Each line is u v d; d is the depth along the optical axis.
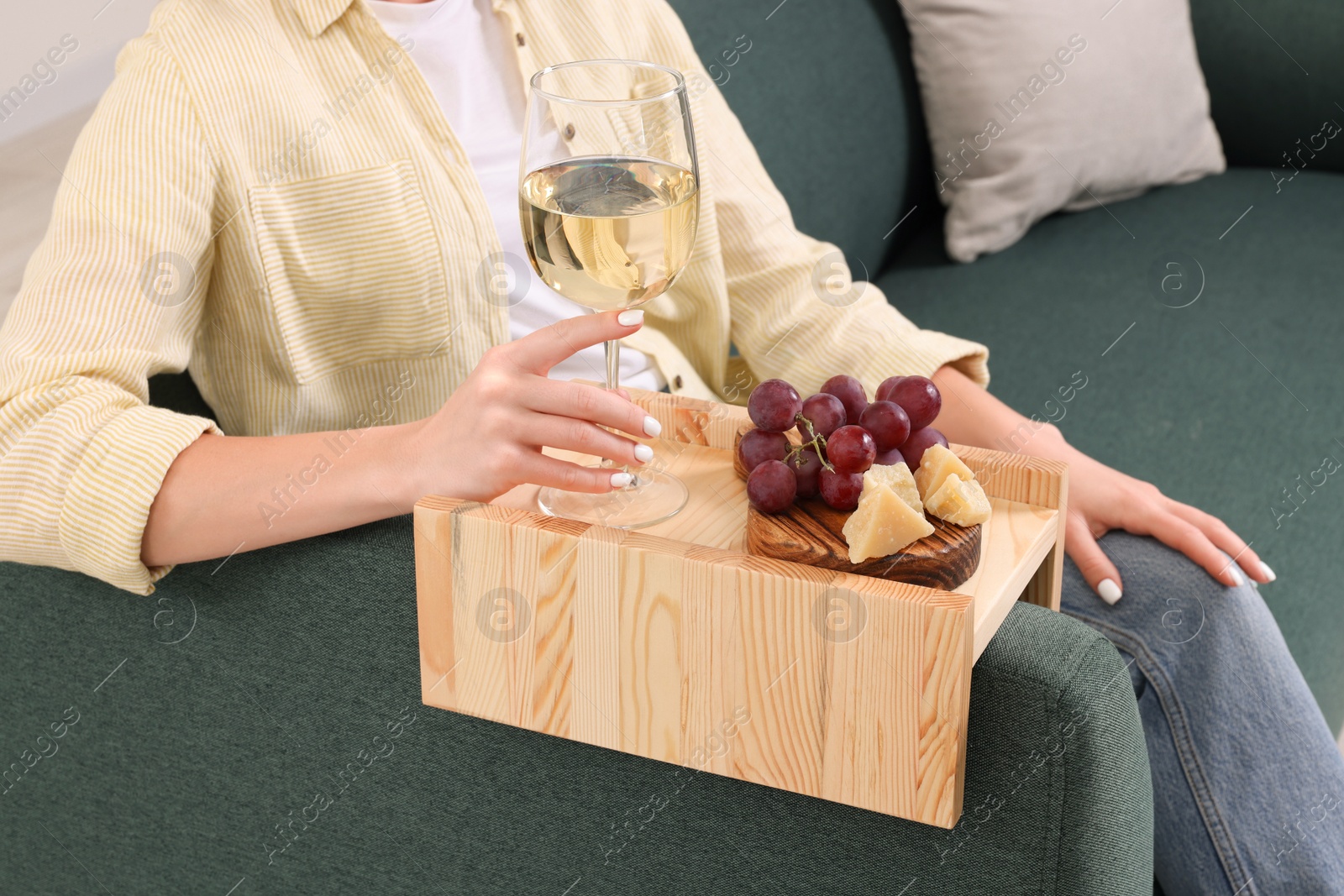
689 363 1.43
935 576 0.73
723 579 0.71
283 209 1.07
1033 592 0.90
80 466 0.87
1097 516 1.17
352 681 0.91
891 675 0.68
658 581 0.73
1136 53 2.05
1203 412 1.56
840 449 0.76
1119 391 1.61
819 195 1.77
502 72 1.25
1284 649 1.09
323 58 1.12
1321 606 1.32
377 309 1.13
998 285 1.89
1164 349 1.70
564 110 0.78
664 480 0.89
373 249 1.11
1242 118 2.32
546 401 0.80
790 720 0.72
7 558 0.93
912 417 0.81
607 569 0.74
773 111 1.69
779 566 0.71
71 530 0.87
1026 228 2.03
